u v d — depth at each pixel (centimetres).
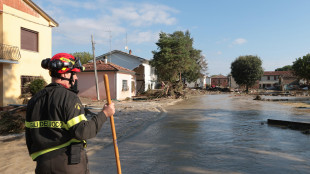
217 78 8281
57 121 170
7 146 586
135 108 1498
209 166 438
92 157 501
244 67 4856
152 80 3694
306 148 558
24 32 1321
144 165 449
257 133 746
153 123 962
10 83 1213
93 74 2364
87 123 172
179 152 536
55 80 193
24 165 436
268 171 407
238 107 1645
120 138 686
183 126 889
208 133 753
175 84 2741
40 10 1392
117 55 3366
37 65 1394
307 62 4250
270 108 1562
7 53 1177
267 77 7544
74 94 183
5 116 801
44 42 1452
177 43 3134
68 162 172
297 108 1548
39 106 175
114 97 2308
